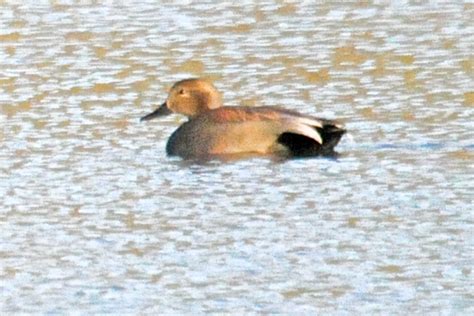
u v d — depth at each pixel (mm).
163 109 20484
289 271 14398
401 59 23750
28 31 25828
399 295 13664
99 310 13539
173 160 19062
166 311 13477
